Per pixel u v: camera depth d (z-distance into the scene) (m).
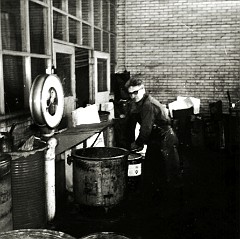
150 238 3.22
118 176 3.66
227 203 4.07
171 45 7.71
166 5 7.60
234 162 5.79
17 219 2.94
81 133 3.93
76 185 3.71
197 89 7.75
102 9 6.60
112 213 3.76
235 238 3.21
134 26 7.72
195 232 3.35
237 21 7.42
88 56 5.85
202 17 7.52
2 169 2.57
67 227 3.42
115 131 4.95
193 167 5.59
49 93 3.24
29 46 3.80
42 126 3.27
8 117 3.33
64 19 4.82
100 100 6.29
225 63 7.59
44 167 3.18
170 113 7.18
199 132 6.85
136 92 3.86
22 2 3.70
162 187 4.00
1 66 3.24
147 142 3.93
